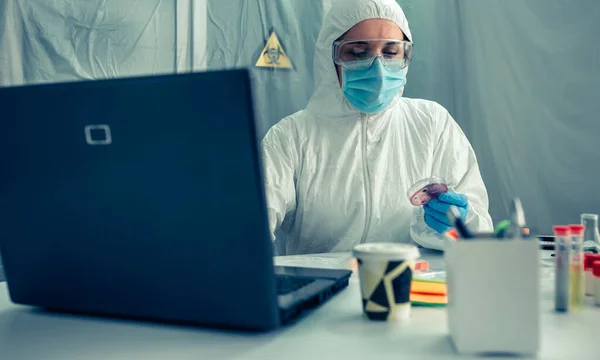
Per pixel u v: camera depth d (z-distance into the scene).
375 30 1.61
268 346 0.59
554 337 0.61
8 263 0.72
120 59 1.96
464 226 0.61
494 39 2.02
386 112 1.67
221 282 0.60
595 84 1.87
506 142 2.03
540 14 1.93
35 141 0.63
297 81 2.16
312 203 1.68
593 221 1.00
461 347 0.56
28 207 0.67
